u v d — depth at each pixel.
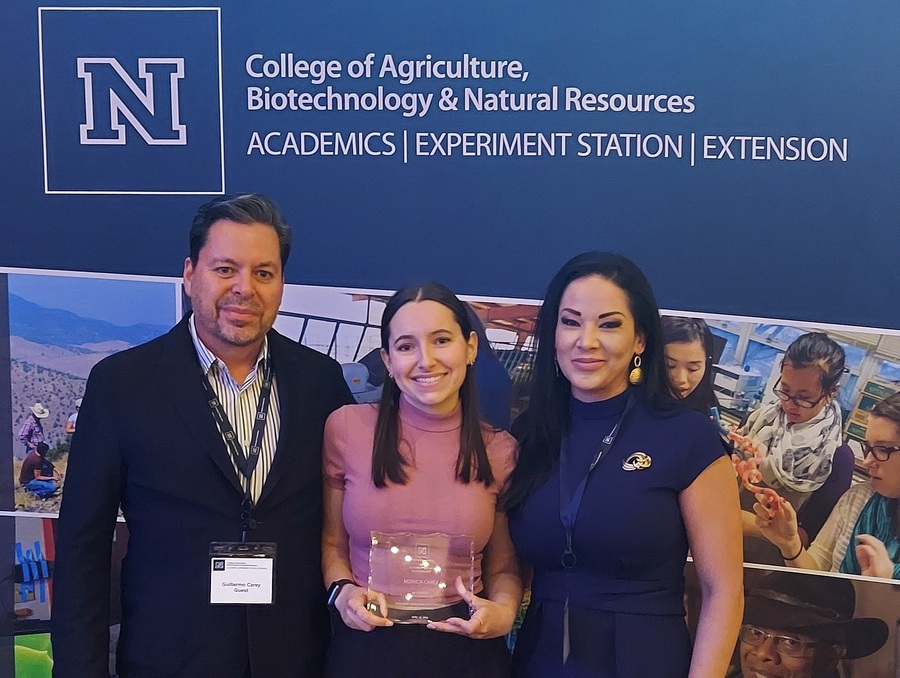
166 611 1.83
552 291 1.90
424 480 1.85
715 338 2.32
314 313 2.40
